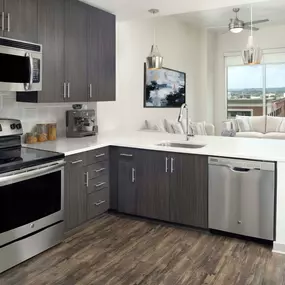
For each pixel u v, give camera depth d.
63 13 3.45
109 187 3.77
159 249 2.95
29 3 3.07
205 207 3.22
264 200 2.91
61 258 2.78
